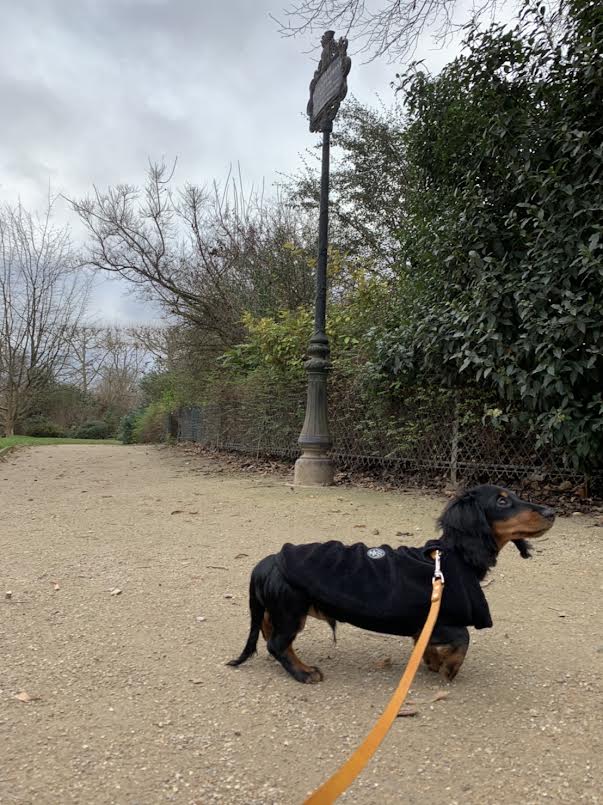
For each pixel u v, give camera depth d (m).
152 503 2.91
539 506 1.10
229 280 6.59
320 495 2.99
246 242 6.64
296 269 6.33
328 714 1.03
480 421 2.92
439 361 2.98
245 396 4.79
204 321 6.61
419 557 1.11
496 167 2.87
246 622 1.44
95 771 0.87
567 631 1.38
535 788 0.83
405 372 3.12
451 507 1.15
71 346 13.08
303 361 4.00
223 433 5.43
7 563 1.90
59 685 1.12
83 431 14.95
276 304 6.18
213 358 6.46
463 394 3.00
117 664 1.21
